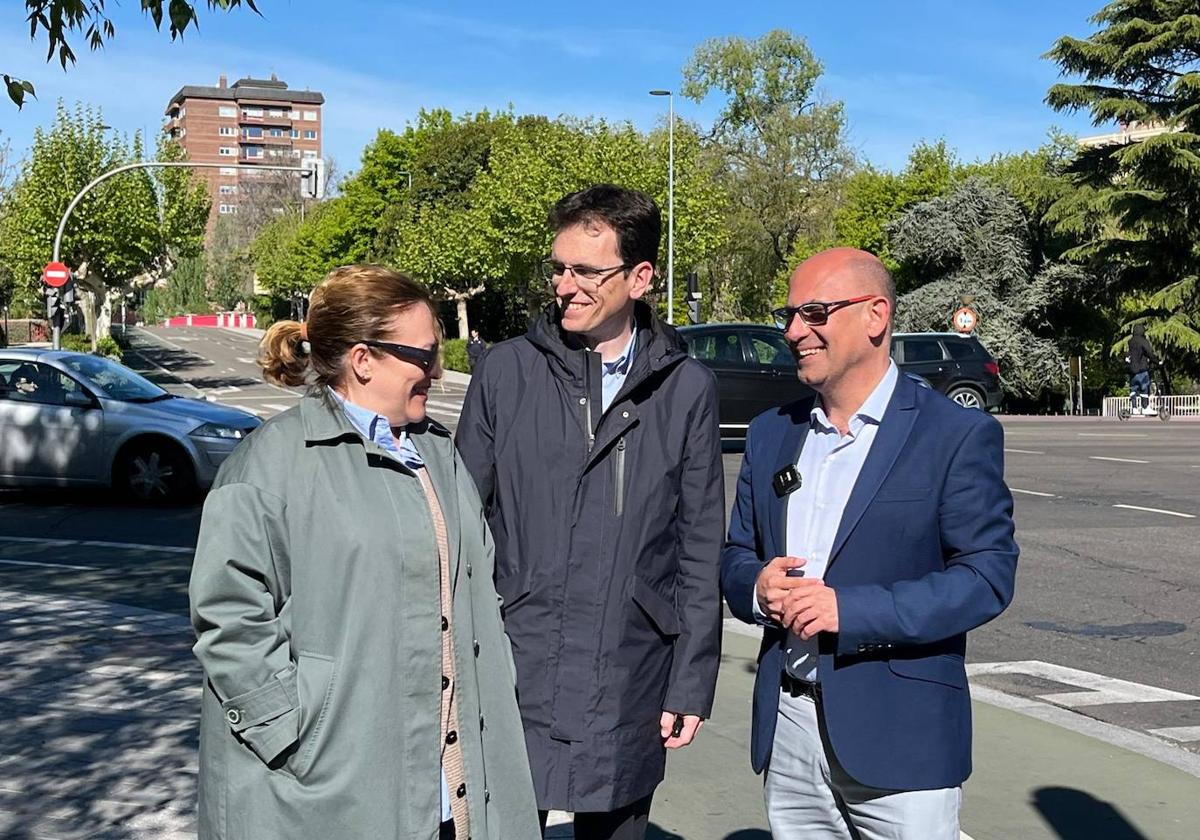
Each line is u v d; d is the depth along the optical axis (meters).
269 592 2.51
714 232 48.47
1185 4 38.56
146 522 12.30
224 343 72.38
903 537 2.80
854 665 2.79
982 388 24.36
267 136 182.00
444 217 60.97
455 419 27.55
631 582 3.07
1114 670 7.22
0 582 9.39
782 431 3.07
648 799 3.19
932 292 43.03
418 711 2.49
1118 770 5.40
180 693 6.23
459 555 2.65
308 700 2.44
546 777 3.01
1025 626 8.27
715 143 57.28
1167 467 17.11
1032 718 6.20
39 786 4.88
